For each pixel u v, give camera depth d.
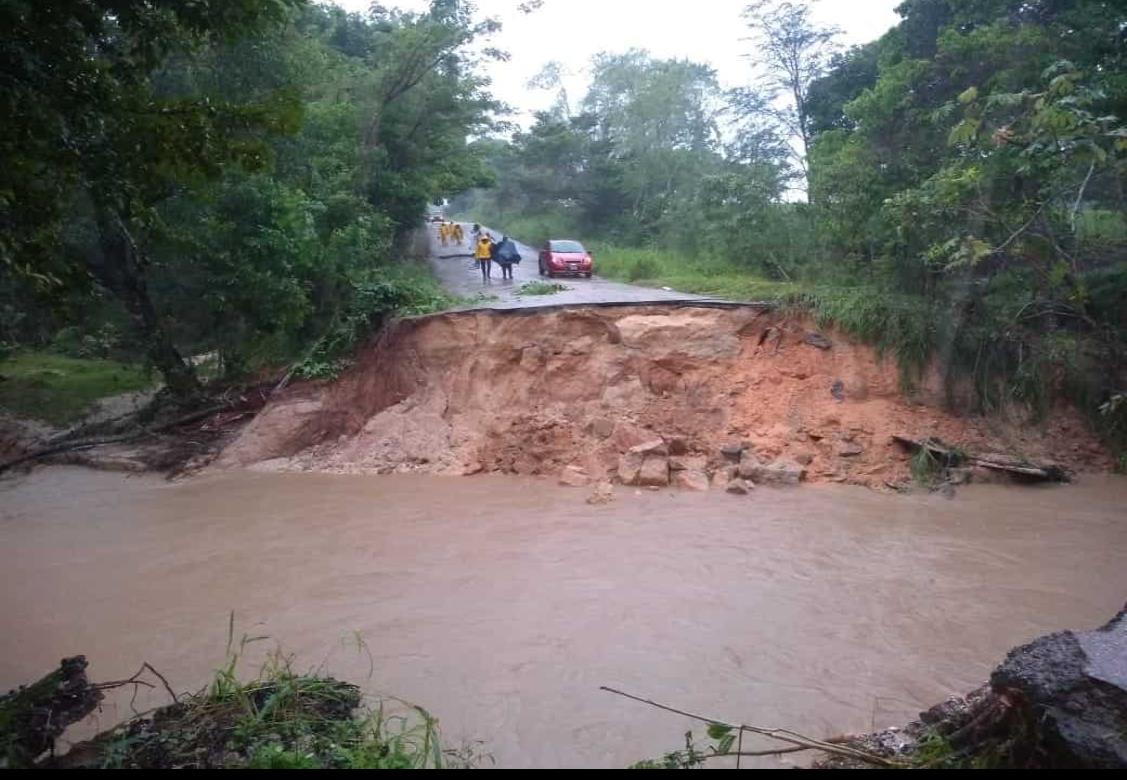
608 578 10.70
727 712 7.11
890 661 8.20
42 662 8.55
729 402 17.53
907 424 16.77
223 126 6.41
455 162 32.19
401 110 28.22
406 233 31.22
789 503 14.49
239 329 22.73
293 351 22.39
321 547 12.41
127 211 6.56
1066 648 4.06
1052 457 16.28
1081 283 16.67
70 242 19.11
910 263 18.64
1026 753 3.94
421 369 19.52
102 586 10.97
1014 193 16.92
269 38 19.89
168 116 6.17
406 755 5.09
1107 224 18.61
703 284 23.31
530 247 46.31
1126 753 3.43
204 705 5.60
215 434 20.44
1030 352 17.27
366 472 17.86
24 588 10.97
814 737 6.57
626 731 6.74
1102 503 14.27
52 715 5.53
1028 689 3.91
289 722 5.24
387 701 7.32
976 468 15.73
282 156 22.09
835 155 21.86
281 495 16.02
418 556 11.80
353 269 22.09
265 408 20.06
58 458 19.94
